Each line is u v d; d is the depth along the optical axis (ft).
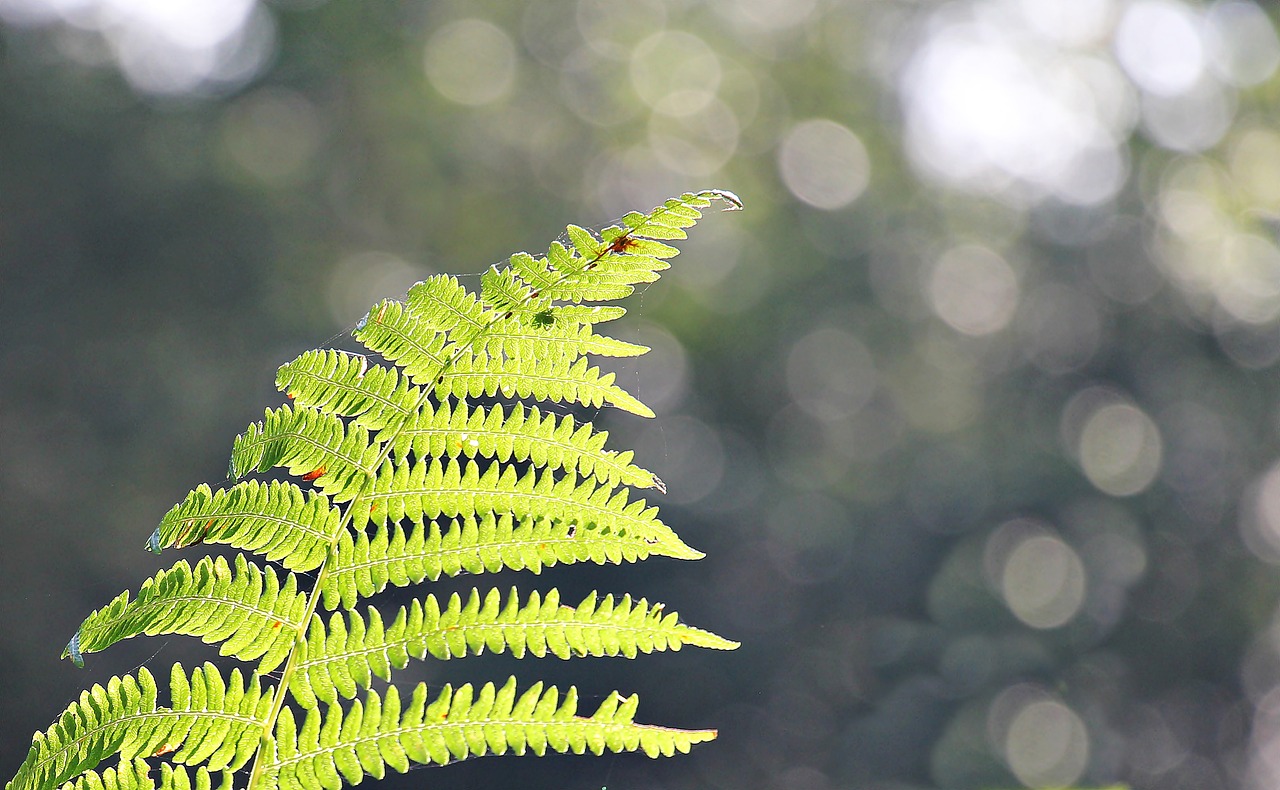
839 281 73.41
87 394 46.57
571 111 67.77
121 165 50.88
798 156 74.69
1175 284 75.61
